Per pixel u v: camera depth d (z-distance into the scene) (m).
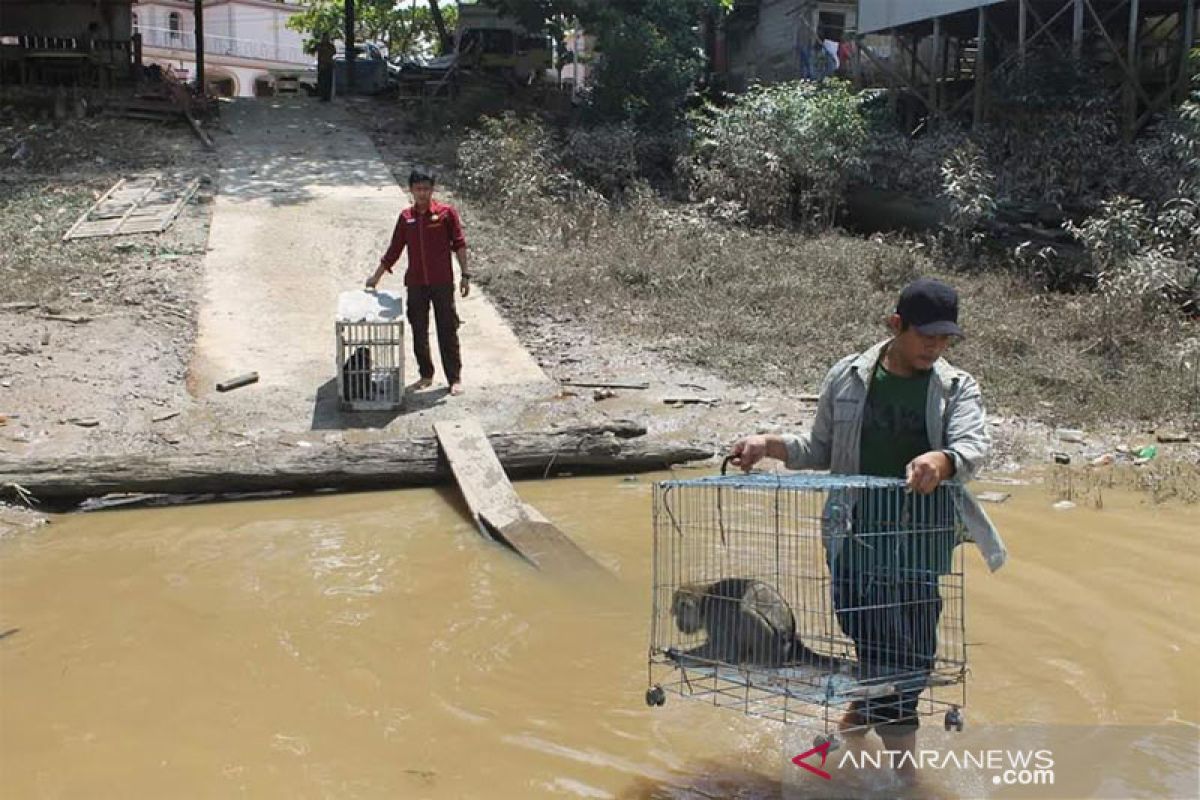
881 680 3.50
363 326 9.04
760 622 3.68
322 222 14.44
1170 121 14.10
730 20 26.48
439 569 6.22
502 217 15.06
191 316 11.00
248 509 7.44
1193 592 5.70
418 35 43.66
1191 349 9.80
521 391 9.57
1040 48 16.70
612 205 16.17
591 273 12.62
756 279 12.56
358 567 6.27
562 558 6.29
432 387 9.66
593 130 18.61
